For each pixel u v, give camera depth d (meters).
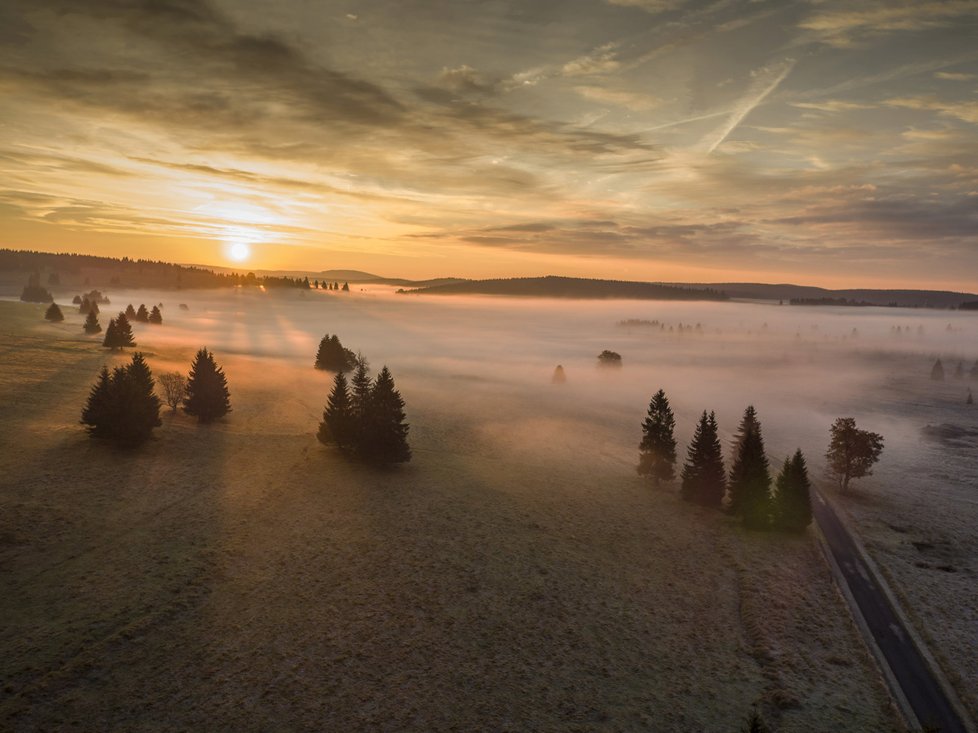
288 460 69.56
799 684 37.91
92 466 58.25
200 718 29.70
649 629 42.59
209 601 39.16
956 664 42.59
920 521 74.94
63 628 34.31
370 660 35.59
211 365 84.81
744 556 58.03
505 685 34.91
